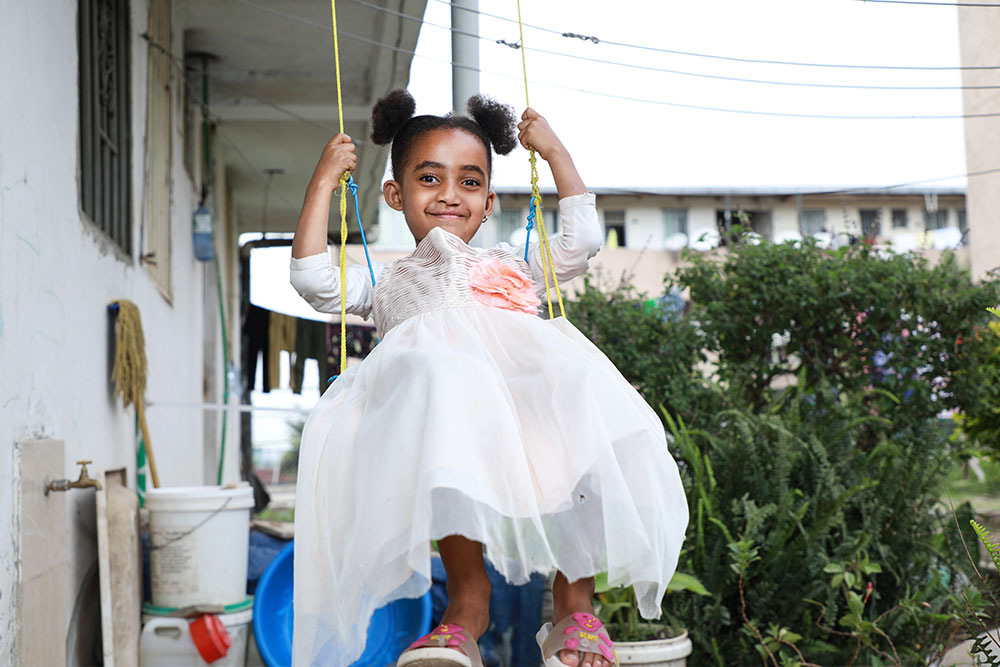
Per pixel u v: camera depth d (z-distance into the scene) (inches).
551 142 110.8
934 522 189.0
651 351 265.7
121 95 229.5
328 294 104.3
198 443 372.2
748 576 173.6
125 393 197.9
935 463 192.7
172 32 299.7
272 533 215.9
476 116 122.3
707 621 172.6
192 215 353.1
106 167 209.5
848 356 252.8
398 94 119.8
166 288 287.1
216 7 311.0
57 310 155.6
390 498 80.4
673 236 896.3
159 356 269.6
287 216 573.0
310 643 89.6
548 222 804.6
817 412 213.5
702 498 176.1
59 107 159.2
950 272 257.6
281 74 361.1
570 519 86.7
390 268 106.4
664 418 247.4
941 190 873.5
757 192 890.7
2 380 125.4
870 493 189.3
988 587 146.1
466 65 216.1
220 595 174.9
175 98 308.5
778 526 172.9
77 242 170.2
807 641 173.6
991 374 244.8
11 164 131.7
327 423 95.8
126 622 162.9
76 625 161.9
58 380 155.3
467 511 77.0
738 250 267.7
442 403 81.6
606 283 295.3
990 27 498.9
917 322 250.8
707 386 252.5
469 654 79.4
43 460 140.0
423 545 74.8
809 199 896.9
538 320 97.5
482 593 84.6
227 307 477.1
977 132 512.1
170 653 168.9
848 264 254.7
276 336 451.8
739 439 187.2
